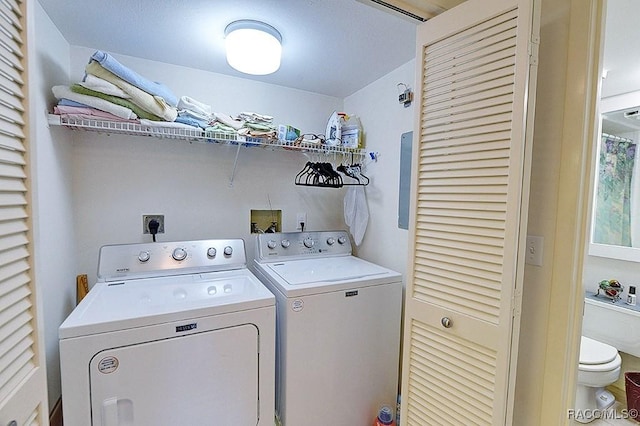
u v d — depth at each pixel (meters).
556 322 1.05
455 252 1.13
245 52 1.56
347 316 1.65
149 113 1.61
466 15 1.06
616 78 2.12
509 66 0.95
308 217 2.46
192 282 1.62
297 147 2.09
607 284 2.29
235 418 1.38
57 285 1.51
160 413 1.23
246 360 1.39
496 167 0.99
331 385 1.63
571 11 1.00
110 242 1.85
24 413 0.68
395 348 1.81
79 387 1.10
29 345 0.71
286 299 1.50
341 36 1.60
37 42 1.34
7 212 0.64
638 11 1.41
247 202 2.23
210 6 1.36
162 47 1.74
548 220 1.07
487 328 1.02
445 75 1.14
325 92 2.42
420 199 1.26
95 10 1.39
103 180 1.82
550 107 1.06
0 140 0.62
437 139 1.18
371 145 2.22
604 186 2.33
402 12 1.17
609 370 1.87
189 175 2.04
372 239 2.22
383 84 2.10
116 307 1.27
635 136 2.19
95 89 1.44
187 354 1.26
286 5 1.35
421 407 1.27
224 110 2.12
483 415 1.04
